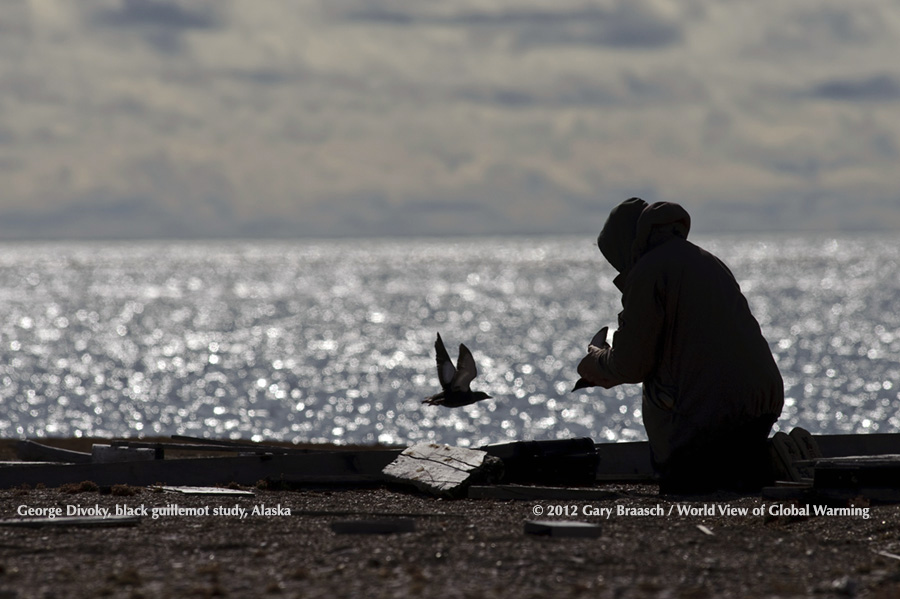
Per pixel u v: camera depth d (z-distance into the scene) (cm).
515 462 4962
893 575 3009
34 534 3516
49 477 4781
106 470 4856
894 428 12600
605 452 5512
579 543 3391
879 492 4038
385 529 3559
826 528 3622
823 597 2834
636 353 4781
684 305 4712
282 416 14450
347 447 6456
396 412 14825
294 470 5091
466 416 14375
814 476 4169
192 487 4809
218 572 3033
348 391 17800
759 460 4769
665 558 3225
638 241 4934
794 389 17038
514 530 3609
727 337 4706
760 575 3056
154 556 3234
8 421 14012
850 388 17012
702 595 2817
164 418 14325
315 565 3125
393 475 4916
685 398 4709
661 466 4803
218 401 16425
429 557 3195
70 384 19175
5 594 2802
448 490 4509
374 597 2777
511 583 2923
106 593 2806
